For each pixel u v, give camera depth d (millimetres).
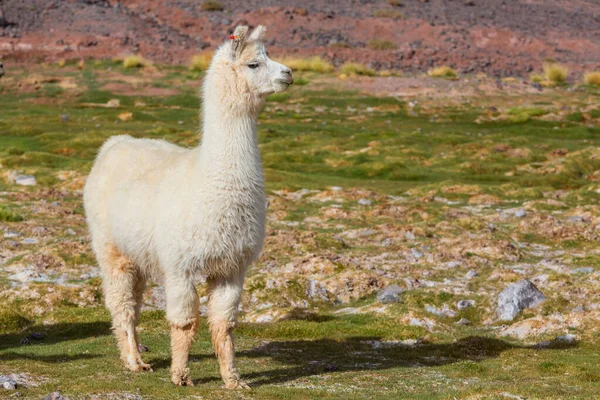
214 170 16031
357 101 101062
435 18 155250
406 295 28391
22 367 17719
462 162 64500
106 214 18359
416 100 101375
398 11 155125
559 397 15930
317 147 71000
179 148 18938
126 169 18328
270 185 51781
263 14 148000
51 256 31547
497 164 63250
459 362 20578
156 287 28656
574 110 94375
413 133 76938
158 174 17359
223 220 15930
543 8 173125
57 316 25484
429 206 45344
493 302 27203
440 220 42125
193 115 93688
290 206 45375
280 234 36688
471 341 22641
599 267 31891
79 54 125188
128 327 18297
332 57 130750
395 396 16344
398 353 21828
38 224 37688
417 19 152625
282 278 29312
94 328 24328
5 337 23750
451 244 35562
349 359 20906
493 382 18031
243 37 16219
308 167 63188
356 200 47781
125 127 83688
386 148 69000
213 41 137125
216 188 15945
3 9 137625
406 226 39062
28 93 106188
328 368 19359
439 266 32938
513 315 26219
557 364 19844
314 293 28922
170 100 102875
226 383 16547
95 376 17109
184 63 125875
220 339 16531
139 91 107250
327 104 99688
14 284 28469
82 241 34375
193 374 18031
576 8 177125
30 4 141750
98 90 107125
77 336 23703
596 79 113875
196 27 142875
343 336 23578
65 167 58375
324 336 23578
